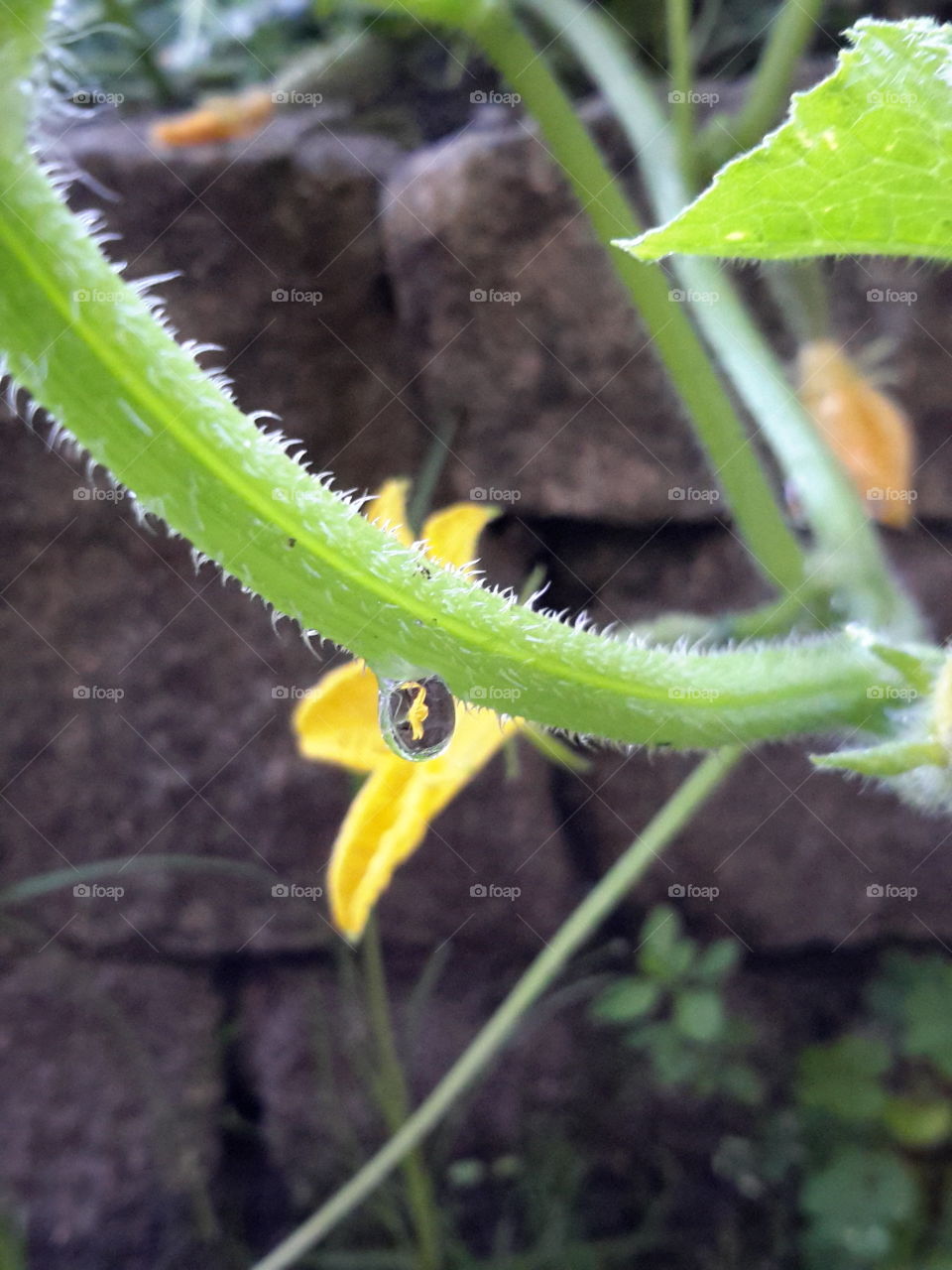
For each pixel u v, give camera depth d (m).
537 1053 0.19
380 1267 0.18
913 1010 0.18
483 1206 0.19
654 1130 0.19
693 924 0.19
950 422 0.16
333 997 0.19
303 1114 0.19
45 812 0.17
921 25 0.05
